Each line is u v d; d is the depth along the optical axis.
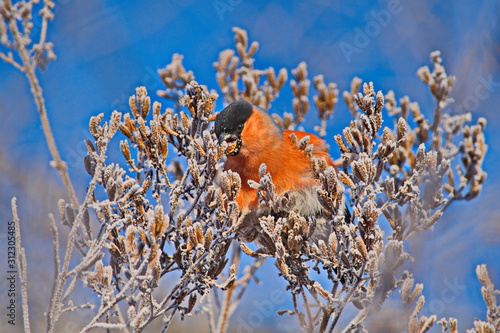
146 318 8.31
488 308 9.04
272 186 8.43
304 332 8.79
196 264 7.92
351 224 8.15
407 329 8.38
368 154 8.74
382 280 8.25
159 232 7.32
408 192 8.59
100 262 7.61
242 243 8.86
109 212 7.97
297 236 8.52
